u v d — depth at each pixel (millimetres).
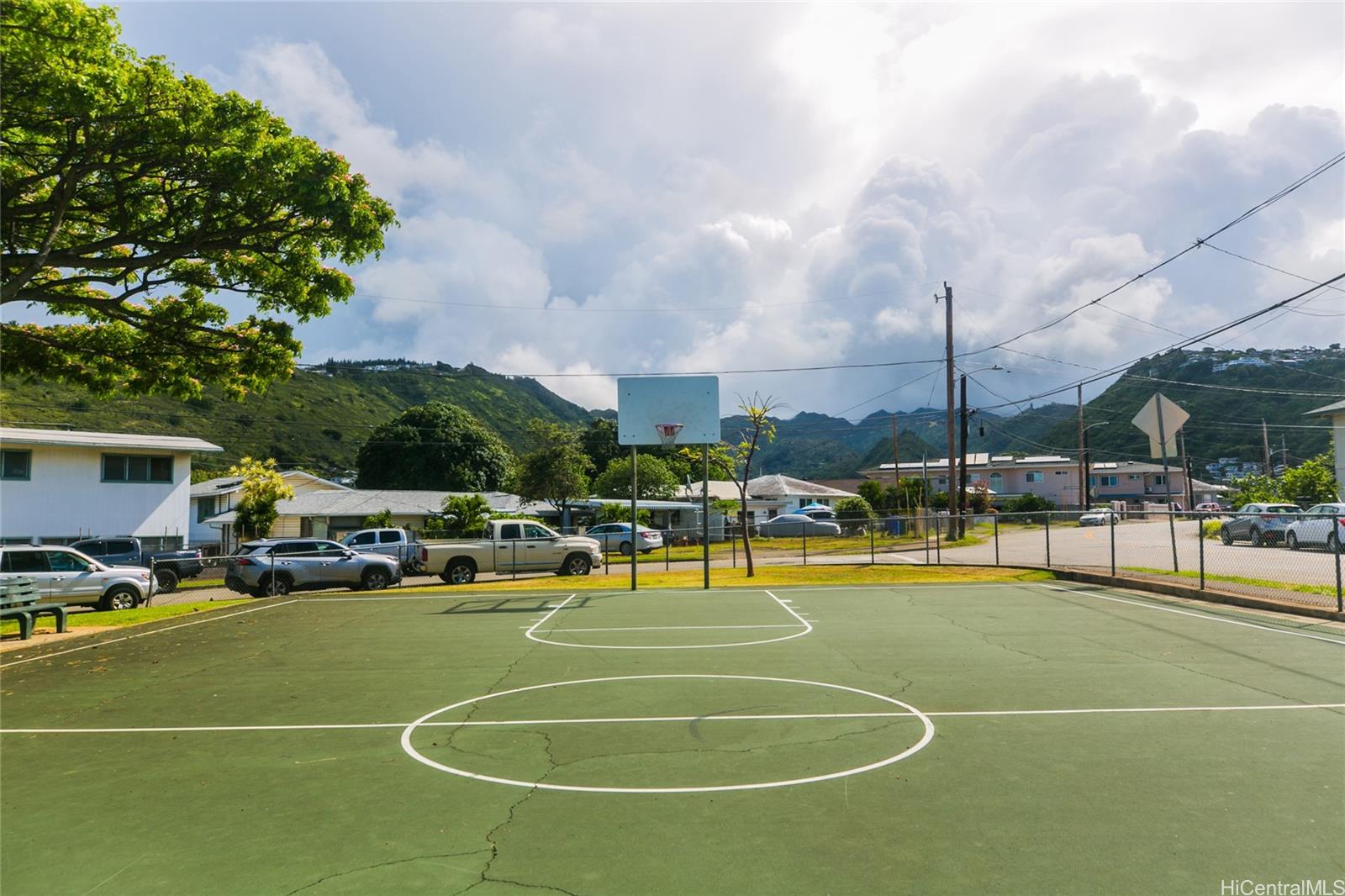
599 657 10711
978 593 18703
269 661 11062
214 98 14391
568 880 4031
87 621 16844
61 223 15625
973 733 6641
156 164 14500
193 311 18672
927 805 4992
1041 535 40750
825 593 19297
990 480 88625
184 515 38156
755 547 43062
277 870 4234
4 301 13969
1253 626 12680
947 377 38062
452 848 4465
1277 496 44281
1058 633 12164
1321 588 15742
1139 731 6617
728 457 25953
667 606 17109
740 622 14188
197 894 3969
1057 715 7191
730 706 7738
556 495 57375
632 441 21734
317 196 14695
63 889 4062
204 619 16812
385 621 15469
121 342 19156
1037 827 4613
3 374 18969
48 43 12383
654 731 6863
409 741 6738
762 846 4418
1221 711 7270
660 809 5023
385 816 4996
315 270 17406
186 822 4977
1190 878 3957
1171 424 17219
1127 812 4832
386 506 50625
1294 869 4043
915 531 42719
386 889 3965
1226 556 23812
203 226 15445
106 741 6992
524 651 11414
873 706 7645
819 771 5711
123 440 36406
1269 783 5316
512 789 5453
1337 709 7344
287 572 23531
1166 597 17188
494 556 25797
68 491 35500
